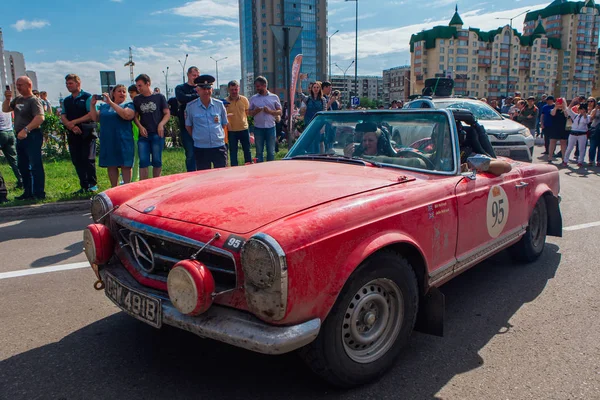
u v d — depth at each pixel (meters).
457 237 3.29
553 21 135.88
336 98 11.57
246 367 2.90
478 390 2.67
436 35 120.81
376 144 3.77
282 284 2.15
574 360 2.99
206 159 7.24
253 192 2.83
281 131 16.95
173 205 2.81
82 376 2.81
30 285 4.24
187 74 7.89
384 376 2.81
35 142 7.46
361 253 2.48
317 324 2.30
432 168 3.48
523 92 133.88
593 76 137.50
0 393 2.64
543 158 14.06
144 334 3.33
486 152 4.63
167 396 2.61
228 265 2.40
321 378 2.57
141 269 2.80
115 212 3.07
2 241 5.67
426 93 16.00
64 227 6.36
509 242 4.09
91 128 8.02
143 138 7.23
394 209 2.74
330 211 2.45
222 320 2.30
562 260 4.91
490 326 3.46
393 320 2.81
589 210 7.12
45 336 3.30
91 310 3.73
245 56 110.56
